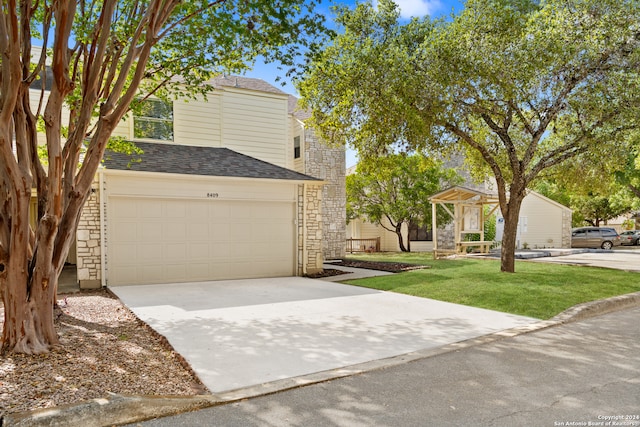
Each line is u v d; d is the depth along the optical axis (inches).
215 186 444.8
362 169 449.1
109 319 262.4
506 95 381.4
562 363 182.4
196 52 316.8
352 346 208.7
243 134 565.3
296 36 269.9
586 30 391.9
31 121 193.0
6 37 168.9
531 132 455.5
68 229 195.0
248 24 262.8
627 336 226.5
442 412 136.3
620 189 996.6
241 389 155.7
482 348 205.8
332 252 689.0
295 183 486.9
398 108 365.4
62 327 232.2
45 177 198.2
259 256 472.4
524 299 316.2
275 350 201.9
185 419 133.6
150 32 203.6
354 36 398.3
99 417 128.1
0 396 136.6
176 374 171.3
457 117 427.5
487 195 699.4
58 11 180.4
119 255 401.7
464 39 377.4
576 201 1264.8
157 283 418.0
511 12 389.1
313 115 435.2
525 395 148.6
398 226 898.1
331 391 154.3
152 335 228.8
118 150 332.8
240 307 302.8
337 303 318.7
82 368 167.0
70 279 450.6
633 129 431.8
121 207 402.9
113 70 245.8
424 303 318.3
